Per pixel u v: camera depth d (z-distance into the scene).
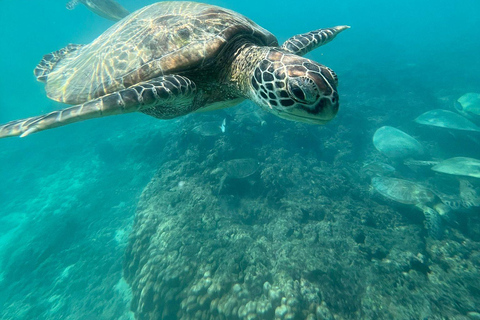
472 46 9.35
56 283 2.15
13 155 4.97
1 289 2.23
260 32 1.12
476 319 1.24
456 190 2.29
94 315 1.84
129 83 0.91
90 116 0.70
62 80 1.12
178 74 0.94
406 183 2.03
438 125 2.81
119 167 3.61
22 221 3.07
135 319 1.72
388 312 1.32
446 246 1.66
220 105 1.19
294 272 1.47
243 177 2.29
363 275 1.49
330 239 1.72
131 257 2.00
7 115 7.46
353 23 20.72
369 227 1.86
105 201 2.98
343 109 3.73
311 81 0.67
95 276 2.13
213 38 0.97
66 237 2.60
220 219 2.01
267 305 1.35
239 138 2.80
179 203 2.23
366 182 2.55
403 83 5.60
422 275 1.49
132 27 1.11
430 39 12.55
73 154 4.45
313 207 2.04
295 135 2.98
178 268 1.61
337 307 1.34
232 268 1.58
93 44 1.29
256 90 0.86
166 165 2.89
